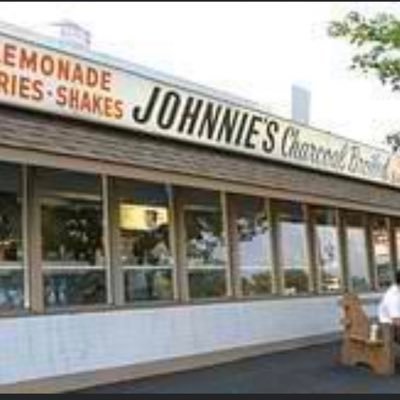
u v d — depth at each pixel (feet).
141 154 48.65
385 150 79.56
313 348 67.10
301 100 77.87
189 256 59.52
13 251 46.60
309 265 73.10
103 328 50.16
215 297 61.46
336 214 78.23
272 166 61.93
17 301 46.52
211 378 51.49
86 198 51.49
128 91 49.08
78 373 48.08
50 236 48.85
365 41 59.52
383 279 85.76
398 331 53.62
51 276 48.73
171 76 58.39
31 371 45.50
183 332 56.29
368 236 83.71
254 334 63.26
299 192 63.77
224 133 56.90
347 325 56.39
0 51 41.52
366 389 47.29
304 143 66.18
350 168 73.00
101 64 47.26
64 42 51.16
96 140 45.78
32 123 42.39
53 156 42.96
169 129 52.06
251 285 65.57
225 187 55.57
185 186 56.18
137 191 55.47
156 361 53.62
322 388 47.55
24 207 47.29
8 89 41.83
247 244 65.62
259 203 67.31
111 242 52.90
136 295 54.75
